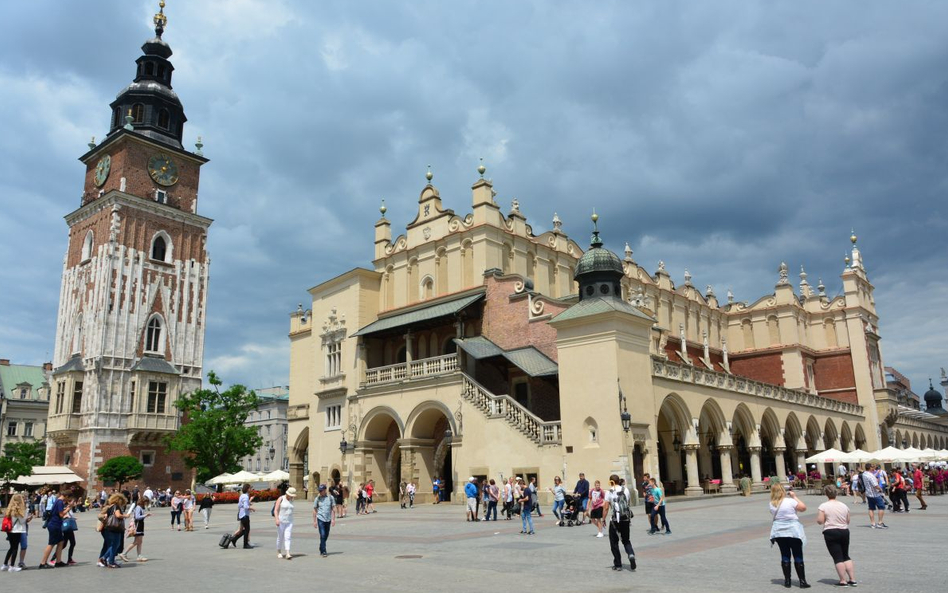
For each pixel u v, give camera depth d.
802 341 75.56
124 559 21.11
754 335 76.81
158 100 77.56
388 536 25.36
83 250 73.19
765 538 20.78
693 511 31.81
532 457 38.09
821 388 75.56
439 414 45.50
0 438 102.00
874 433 71.25
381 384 47.97
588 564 16.78
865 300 77.62
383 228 56.41
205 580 16.17
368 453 49.00
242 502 24.08
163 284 73.06
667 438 47.12
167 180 75.94
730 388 48.25
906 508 31.91
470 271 48.97
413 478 44.84
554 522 29.09
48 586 15.83
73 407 66.88
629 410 36.16
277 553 21.55
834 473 63.31
